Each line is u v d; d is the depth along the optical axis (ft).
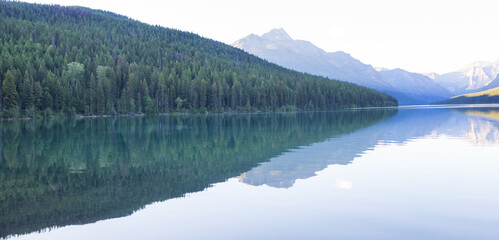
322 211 67.82
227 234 57.62
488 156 126.41
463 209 68.18
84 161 123.34
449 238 55.21
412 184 87.04
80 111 456.04
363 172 101.24
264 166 111.96
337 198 75.92
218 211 68.54
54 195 79.97
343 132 220.43
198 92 587.27
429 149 145.07
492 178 92.53
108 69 548.72
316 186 85.87
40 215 66.95
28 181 93.45
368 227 59.82
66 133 224.94
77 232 59.11
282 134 211.82
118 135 212.43
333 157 127.34
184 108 573.33
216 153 140.36
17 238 56.70
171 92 563.07
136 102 522.06
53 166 114.11
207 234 57.72
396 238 55.42
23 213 68.03
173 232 58.75
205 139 189.37
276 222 62.54
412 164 112.37
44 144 169.27
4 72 433.89
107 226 61.62
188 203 73.67
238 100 624.18
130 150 149.59
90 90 463.42
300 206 70.90
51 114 412.77
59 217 65.82
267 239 55.47
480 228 58.85
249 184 88.74
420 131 222.69
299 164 114.52
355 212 67.10
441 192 79.77
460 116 398.83
